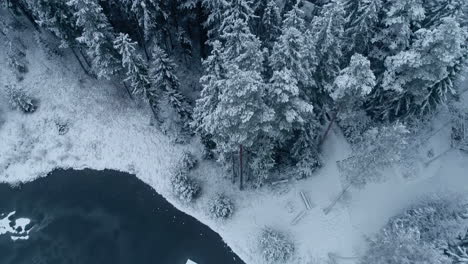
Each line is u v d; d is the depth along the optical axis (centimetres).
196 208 2958
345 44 2838
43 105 3472
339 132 3203
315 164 2947
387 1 2681
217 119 2166
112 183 3166
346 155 3055
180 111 3125
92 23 2675
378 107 2994
